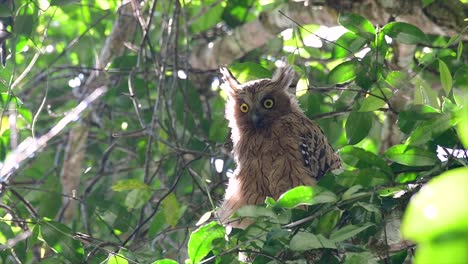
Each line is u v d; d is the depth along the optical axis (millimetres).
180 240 12039
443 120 7398
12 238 10023
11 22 11750
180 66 14945
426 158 7711
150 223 11398
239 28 15742
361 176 7719
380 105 9477
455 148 7793
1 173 10406
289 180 11383
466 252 2713
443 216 2756
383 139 12766
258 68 12281
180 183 13781
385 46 9445
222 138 13359
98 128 15648
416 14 11773
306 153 11617
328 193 7367
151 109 14289
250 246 8219
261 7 16359
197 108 14062
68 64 16953
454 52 10984
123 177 14992
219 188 13570
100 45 17250
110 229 11531
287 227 7824
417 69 10102
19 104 10812
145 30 13453
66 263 9484
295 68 11945
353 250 7629
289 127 11852
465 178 2766
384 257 7914
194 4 16438
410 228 2830
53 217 11844
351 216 8008
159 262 8078
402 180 8062
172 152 13055
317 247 7281
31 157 14734
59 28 18156
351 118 10039
